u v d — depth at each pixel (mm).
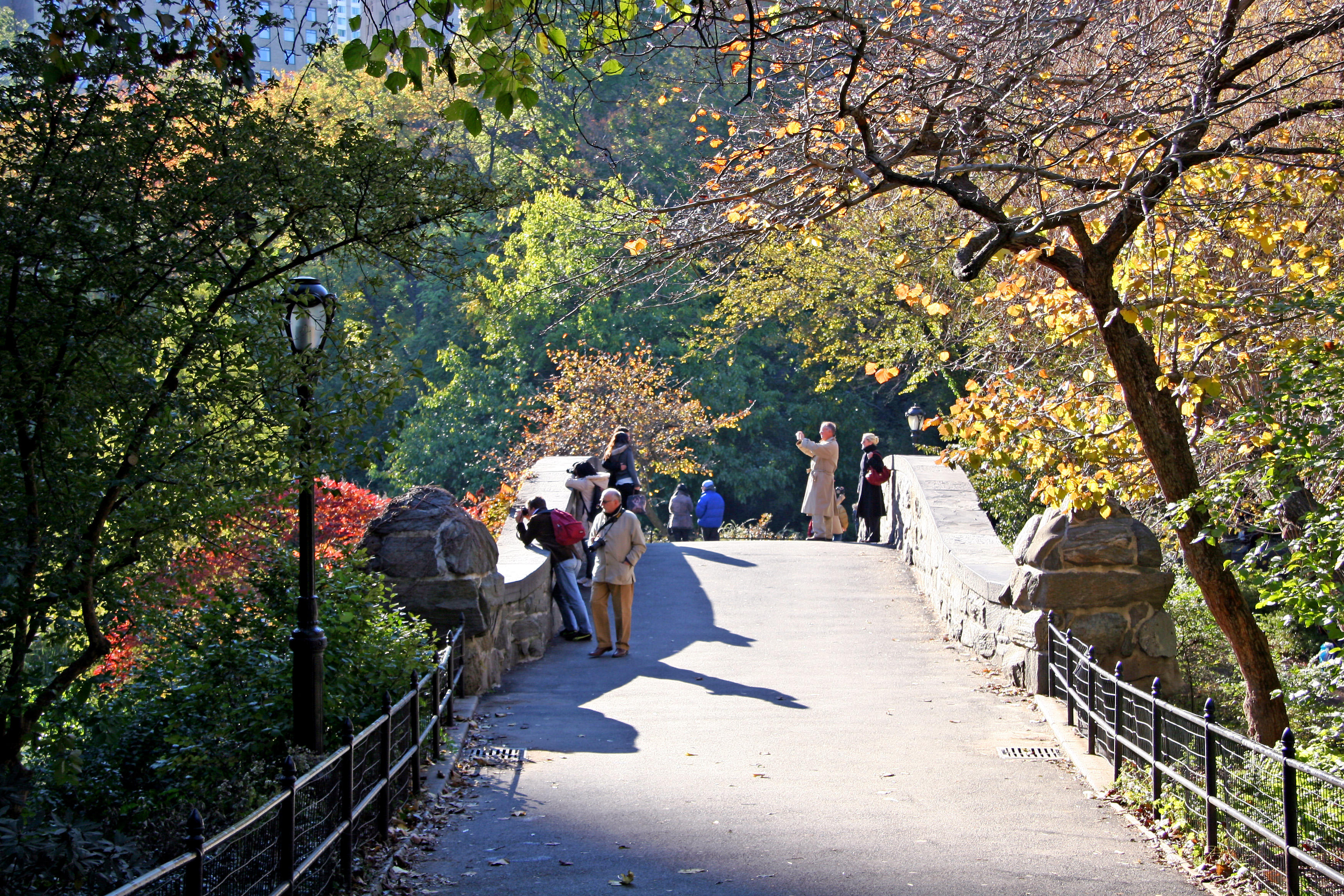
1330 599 6680
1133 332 8234
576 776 8008
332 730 7695
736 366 35688
